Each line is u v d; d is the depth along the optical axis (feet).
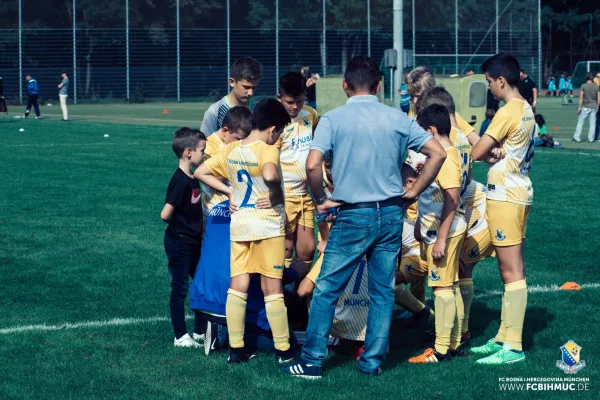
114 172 63.67
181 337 23.94
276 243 21.88
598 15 281.95
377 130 20.80
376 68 21.54
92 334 25.02
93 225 42.57
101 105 179.83
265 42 195.42
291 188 26.18
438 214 22.21
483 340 24.75
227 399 19.74
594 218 44.14
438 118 21.76
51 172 63.46
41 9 179.63
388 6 199.52
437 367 22.16
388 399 19.72
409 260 24.49
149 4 187.83
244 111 22.82
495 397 19.86
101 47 185.26
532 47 206.18
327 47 198.29
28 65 180.04
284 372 21.57
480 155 22.22
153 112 151.12
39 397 19.84
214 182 22.44
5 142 88.02
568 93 209.77
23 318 26.58
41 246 37.55
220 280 22.98
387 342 21.61
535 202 49.42
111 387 20.54
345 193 20.81
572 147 81.61
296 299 24.50
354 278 22.95
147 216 45.19
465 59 199.82
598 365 22.15
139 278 31.96
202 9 191.01
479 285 31.27
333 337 23.53
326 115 21.18
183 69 192.13
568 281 31.58
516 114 22.00
